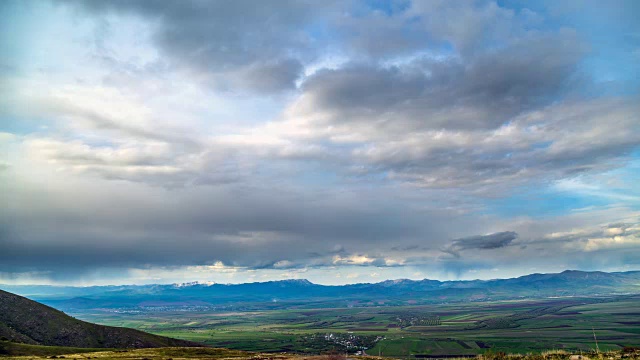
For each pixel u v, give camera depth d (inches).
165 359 5251.0
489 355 2930.6
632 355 2316.7
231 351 6722.4
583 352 2603.3
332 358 4603.8
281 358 4822.8
